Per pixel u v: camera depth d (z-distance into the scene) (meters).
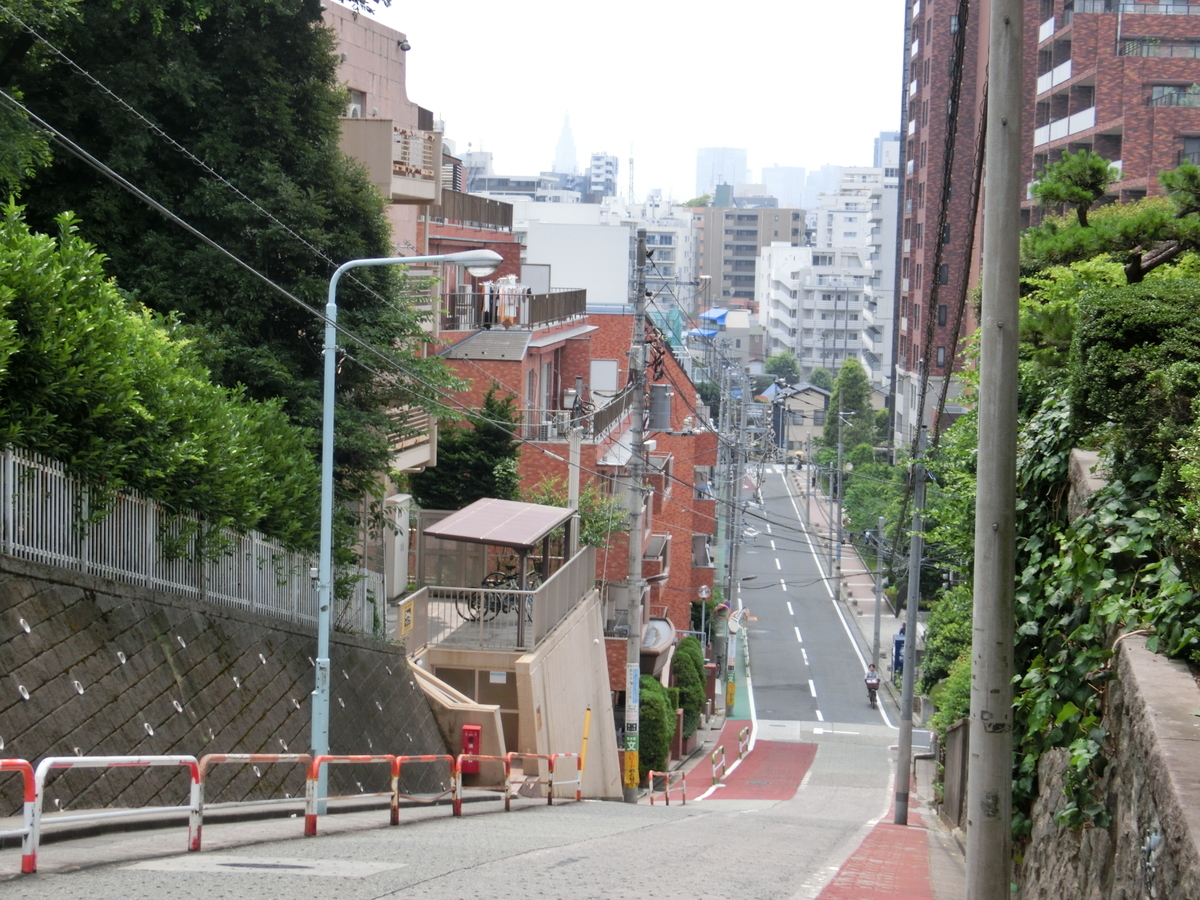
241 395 16.58
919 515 24.97
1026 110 54.66
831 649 58.78
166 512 13.80
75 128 17.78
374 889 7.38
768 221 193.62
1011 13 7.03
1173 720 5.98
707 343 56.47
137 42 17.38
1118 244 13.04
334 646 17.19
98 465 12.23
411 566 27.95
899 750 25.20
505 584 25.95
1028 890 9.45
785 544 80.25
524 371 34.97
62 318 11.90
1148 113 42.25
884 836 18.22
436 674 22.89
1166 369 8.30
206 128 17.97
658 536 41.62
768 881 9.45
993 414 7.18
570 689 24.88
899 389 76.56
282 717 14.84
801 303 146.00
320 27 18.86
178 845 9.31
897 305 77.75
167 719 12.14
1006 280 7.14
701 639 49.91
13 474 11.09
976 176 11.43
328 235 18.34
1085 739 7.45
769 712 48.22
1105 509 8.60
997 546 7.18
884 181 163.38
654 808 22.33
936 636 38.25
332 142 19.45
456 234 39.78
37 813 7.45
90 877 7.38
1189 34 44.75
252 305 18.03
